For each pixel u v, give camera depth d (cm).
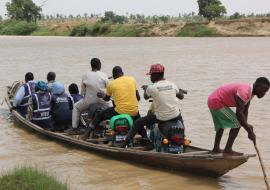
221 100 794
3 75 2306
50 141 1084
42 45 5438
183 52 3838
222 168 792
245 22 7481
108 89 984
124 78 981
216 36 7331
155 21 9362
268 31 7156
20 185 660
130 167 884
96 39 7312
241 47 4359
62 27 9919
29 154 970
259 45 4641
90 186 773
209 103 812
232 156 765
